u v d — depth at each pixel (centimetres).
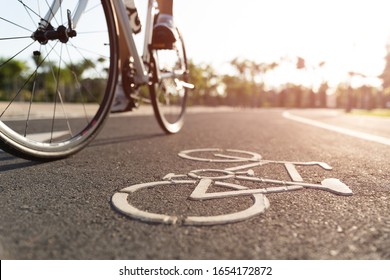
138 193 159
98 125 262
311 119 1129
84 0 224
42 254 96
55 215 128
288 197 155
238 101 5784
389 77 3994
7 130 195
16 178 188
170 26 314
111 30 255
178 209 134
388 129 638
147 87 359
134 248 100
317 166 236
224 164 240
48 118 723
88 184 176
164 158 262
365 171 220
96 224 118
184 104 497
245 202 145
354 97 7281
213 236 108
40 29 201
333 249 100
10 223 119
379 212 135
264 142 387
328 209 138
